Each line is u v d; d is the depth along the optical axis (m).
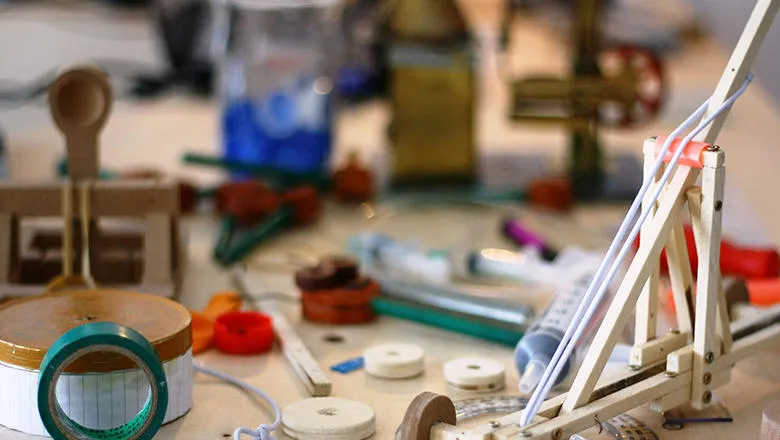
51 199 0.97
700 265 0.76
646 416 0.79
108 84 0.98
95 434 0.71
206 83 1.93
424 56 1.39
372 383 0.85
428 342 0.95
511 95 1.36
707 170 0.74
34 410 0.73
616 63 1.74
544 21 2.25
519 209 1.35
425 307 1.00
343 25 1.83
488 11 2.40
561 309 0.88
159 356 0.72
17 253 0.98
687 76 1.95
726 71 0.74
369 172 1.39
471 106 1.41
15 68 1.95
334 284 0.99
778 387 0.85
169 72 1.95
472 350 0.93
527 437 0.66
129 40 2.17
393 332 0.97
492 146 1.62
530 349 0.83
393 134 1.41
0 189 0.96
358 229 1.28
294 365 0.87
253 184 1.29
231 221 1.24
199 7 1.92
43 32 2.21
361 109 1.89
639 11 2.19
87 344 0.68
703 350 0.76
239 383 0.84
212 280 1.09
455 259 1.13
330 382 0.82
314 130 1.38
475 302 0.99
